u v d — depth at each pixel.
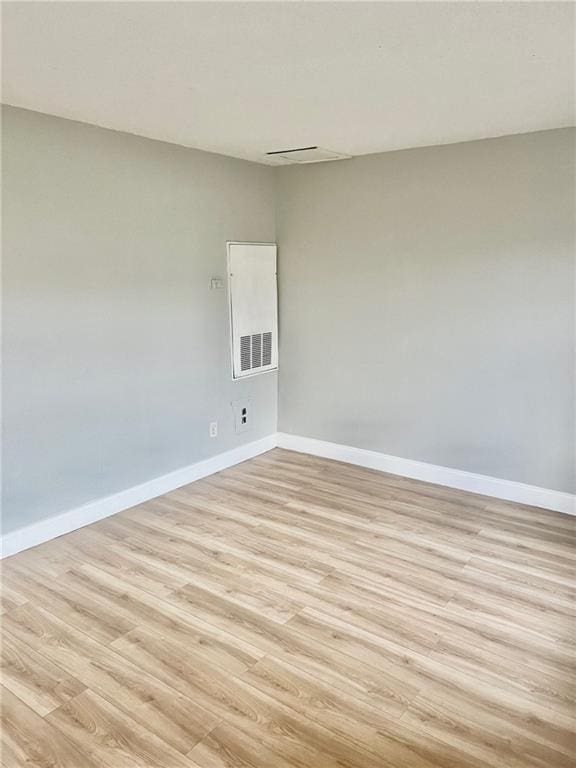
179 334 3.95
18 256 2.98
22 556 3.13
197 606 2.69
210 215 4.07
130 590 2.82
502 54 2.13
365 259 4.26
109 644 2.43
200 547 3.25
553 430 3.67
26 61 2.19
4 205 2.90
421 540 3.33
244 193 4.32
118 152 3.39
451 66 2.26
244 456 4.68
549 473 3.72
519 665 2.31
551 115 3.04
